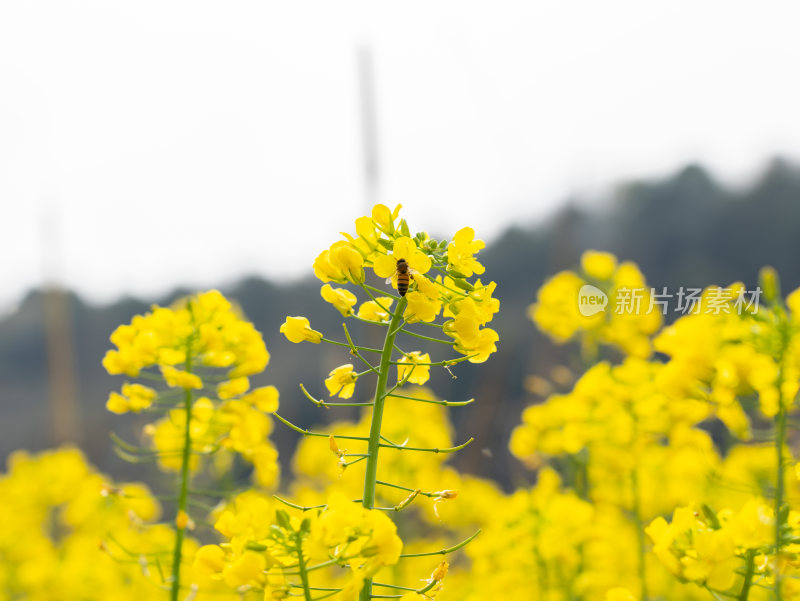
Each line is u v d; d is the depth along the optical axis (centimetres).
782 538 222
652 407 456
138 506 321
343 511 197
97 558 543
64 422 1551
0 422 3912
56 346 1579
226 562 208
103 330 3847
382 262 216
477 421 1297
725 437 471
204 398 312
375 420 215
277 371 2512
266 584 200
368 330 916
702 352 270
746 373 259
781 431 253
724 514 241
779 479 244
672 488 481
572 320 535
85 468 728
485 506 609
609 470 480
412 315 215
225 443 312
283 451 1627
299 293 3123
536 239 2516
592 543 461
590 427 472
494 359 1407
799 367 252
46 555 600
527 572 464
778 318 258
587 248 2670
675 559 229
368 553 196
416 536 638
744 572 231
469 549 486
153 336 306
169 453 305
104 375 3566
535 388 624
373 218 230
